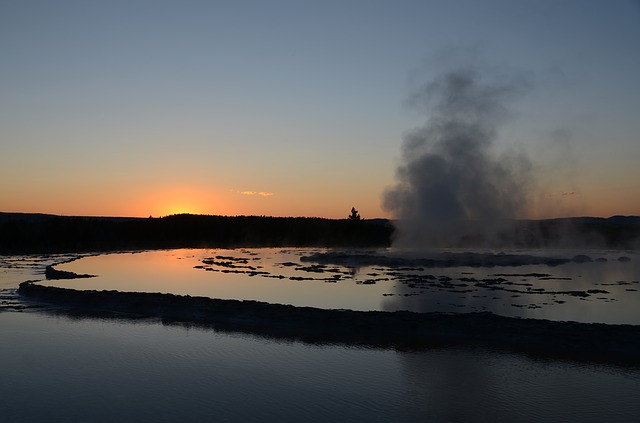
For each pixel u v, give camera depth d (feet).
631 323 51.29
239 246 215.10
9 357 43.47
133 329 53.47
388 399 33.63
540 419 30.53
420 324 49.42
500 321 48.29
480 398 33.73
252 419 30.73
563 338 44.32
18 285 84.89
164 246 211.00
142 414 31.60
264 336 50.01
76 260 140.67
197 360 42.42
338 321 51.83
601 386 35.63
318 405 32.76
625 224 204.64
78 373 39.22
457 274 94.43
